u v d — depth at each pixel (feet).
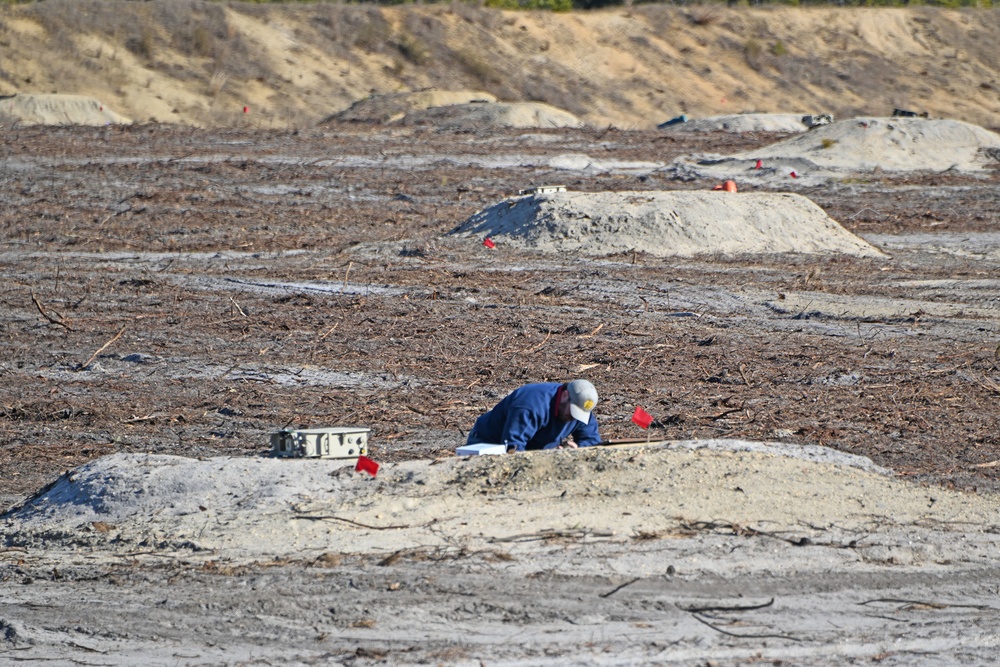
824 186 408.87
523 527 95.45
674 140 545.85
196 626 80.43
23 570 91.76
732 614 82.07
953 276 271.49
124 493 106.32
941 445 138.41
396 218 340.39
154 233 308.40
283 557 91.71
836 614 82.58
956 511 105.09
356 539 94.22
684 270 273.75
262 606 82.99
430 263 278.67
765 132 592.19
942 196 398.42
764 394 168.04
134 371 183.52
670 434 142.10
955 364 189.26
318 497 103.40
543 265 276.41
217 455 138.31
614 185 408.26
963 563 93.40
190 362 188.96
